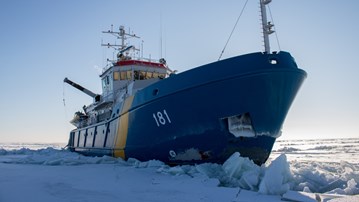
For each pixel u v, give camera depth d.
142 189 6.90
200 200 5.88
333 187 7.49
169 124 10.52
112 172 9.48
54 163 13.01
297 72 9.18
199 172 8.95
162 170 9.34
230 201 5.82
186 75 9.94
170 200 5.86
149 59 16.98
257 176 7.55
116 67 16.42
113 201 5.71
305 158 23.81
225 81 9.15
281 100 9.31
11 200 5.66
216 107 9.50
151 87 11.17
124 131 12.95
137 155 12.33
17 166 12.30
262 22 9.45
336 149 40.47
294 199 5.79
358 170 10.12
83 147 20.25
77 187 7.11
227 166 8.51
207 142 10.08
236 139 9.88
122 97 14.73
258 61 9.01
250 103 9.23
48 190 6.68
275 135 9.91
